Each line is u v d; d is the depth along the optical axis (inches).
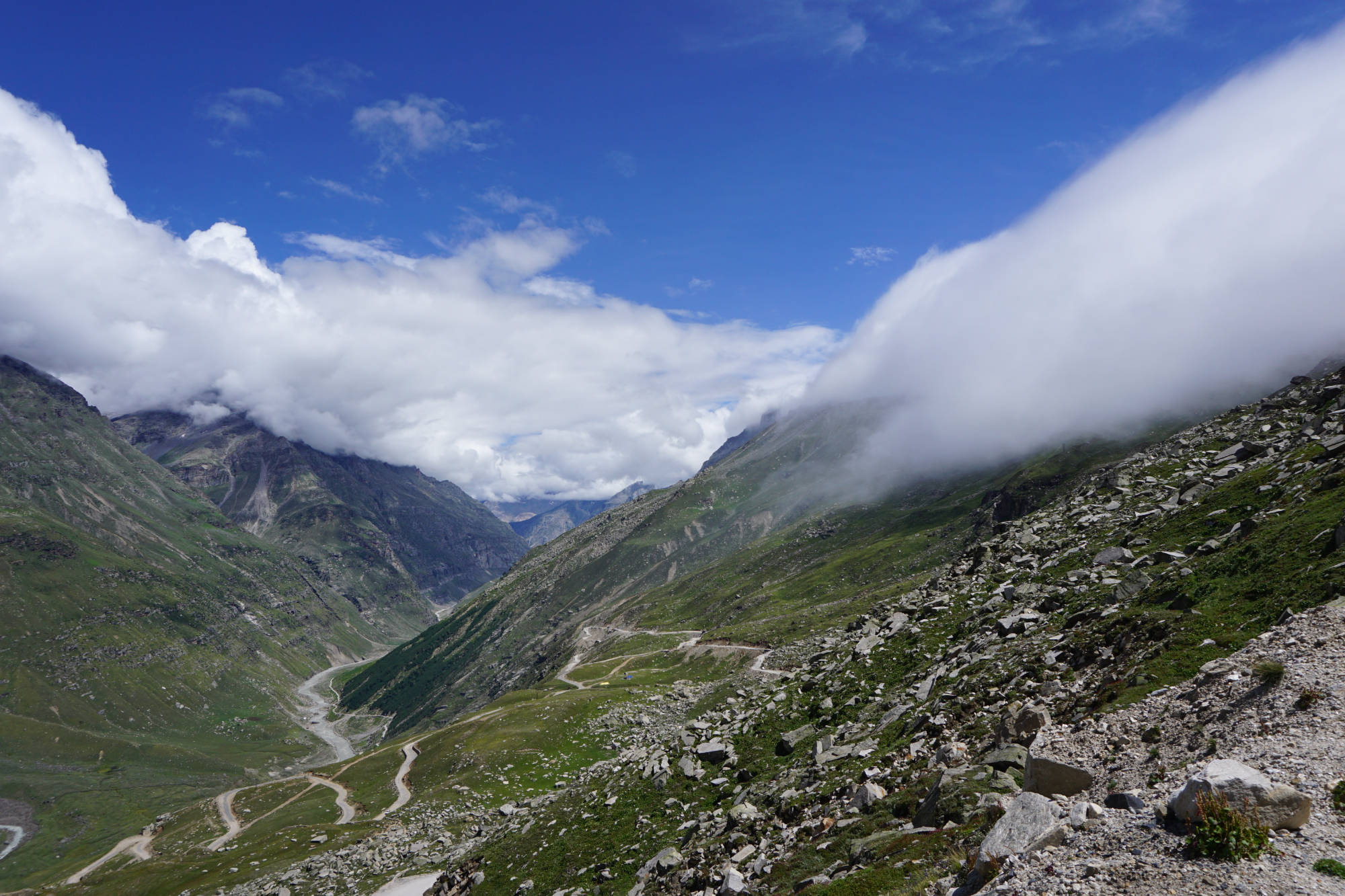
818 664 2655.0
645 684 7278.5
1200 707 878.4
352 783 7130.9
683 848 1707.7
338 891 3754.9
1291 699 776.9
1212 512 2017.7
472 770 5802.2
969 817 906.7
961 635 2119.8
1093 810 705.0
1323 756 661.3
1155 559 1854.1
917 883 810.2
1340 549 1120.2
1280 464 2037.4
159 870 5511.8
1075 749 959.0
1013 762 1012.5
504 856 2471.7
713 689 5260.8
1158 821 646.5
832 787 1428.4
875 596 7613.2
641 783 2353.6
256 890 4222.4
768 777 1833.2
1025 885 642.8
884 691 2050.9
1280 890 508.7
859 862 965.2
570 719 6333.7
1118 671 1161.4
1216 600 1233.4
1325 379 3312.0
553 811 2691.9
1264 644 943.0
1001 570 2652.6
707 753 2252.7
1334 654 821.9
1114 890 578.2
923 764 1277.1
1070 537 2640.3
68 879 6589.6
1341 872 500.7
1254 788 593.9
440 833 4468.5
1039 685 1333.7
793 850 1229.1
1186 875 561.3
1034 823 738.2
